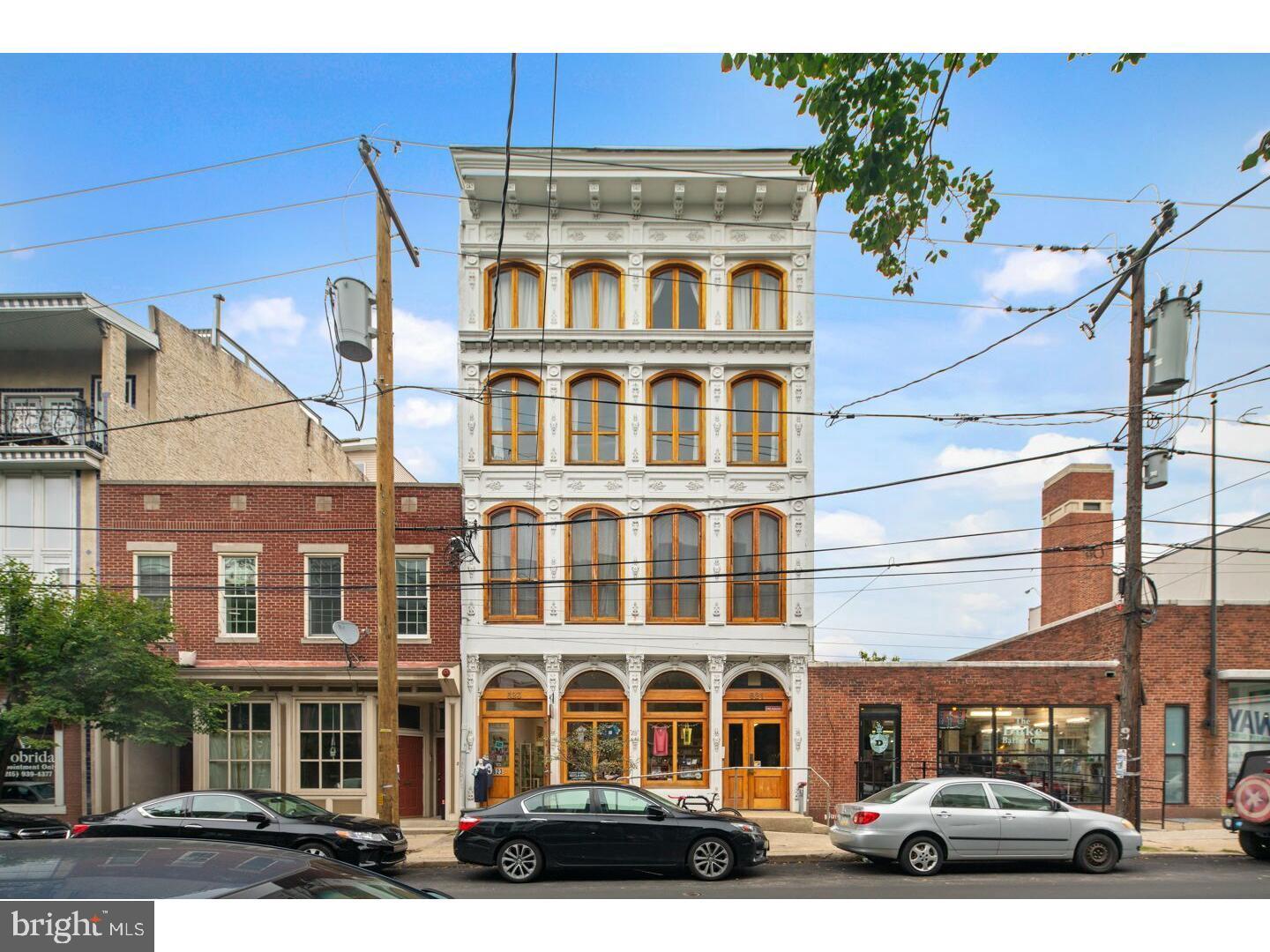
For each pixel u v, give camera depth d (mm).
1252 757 14500
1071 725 19281
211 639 19391
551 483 20141
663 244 20719
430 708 20766
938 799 12773
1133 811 14891
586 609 19969
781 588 19984
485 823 12328
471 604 19688
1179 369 13672
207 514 19781
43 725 14602
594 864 12211
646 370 20500
